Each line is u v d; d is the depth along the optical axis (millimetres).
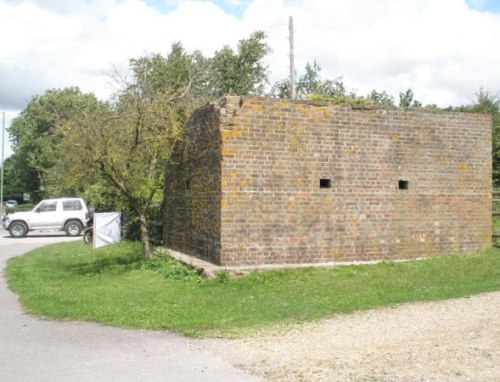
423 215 12555
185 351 6031
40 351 6137
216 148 11164
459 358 5566
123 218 19953
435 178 12703
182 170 13820
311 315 7617
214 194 11258
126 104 12773
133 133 12469
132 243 18250
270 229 11148
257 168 11078
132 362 5656
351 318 7434
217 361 5641
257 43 36531
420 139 12562
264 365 5480
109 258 15320
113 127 12328
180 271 11305
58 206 27719
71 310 8273
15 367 5543
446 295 8758
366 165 11992
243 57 36406
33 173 56125
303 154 11430
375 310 7879
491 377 4996
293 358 5691
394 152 12289
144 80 13438
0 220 40062
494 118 27844
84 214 27750
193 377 5152
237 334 6750
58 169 14203
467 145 13094
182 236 13828
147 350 6105
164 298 9133
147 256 13586
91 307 8477
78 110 14062
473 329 6719
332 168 11680
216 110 11188
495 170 25188
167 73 24328
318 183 11547
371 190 12023
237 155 10938
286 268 10875
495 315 7445
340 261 11688
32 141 46969
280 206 11227
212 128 11469
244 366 5461
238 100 10984
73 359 5797
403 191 12352
